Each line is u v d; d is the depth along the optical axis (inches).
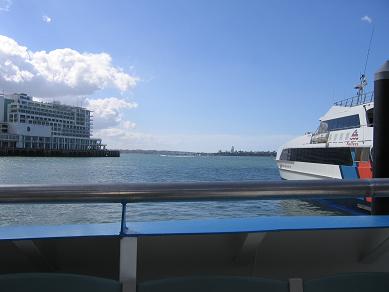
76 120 7121.1
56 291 70.1
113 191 90.5
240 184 95.3
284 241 119.3
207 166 4210.1
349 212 815.7
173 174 2677.2
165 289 70.7
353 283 74.3
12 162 4288.9
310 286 72.4
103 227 103.0
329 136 964.6
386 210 130.1
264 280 72.7
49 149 6318.9
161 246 115.0
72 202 89.7
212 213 809.5
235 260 115.7
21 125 6053.2
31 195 87.6
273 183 96.5
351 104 919.0
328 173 947.3
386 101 132.5
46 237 93.5
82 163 4539.9
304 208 903.7
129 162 5349.4
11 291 69.4
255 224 105.4
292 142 1181.7
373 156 136.6
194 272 116.3
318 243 120.2
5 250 108.5
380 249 119.0
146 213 793.6
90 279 71.1
